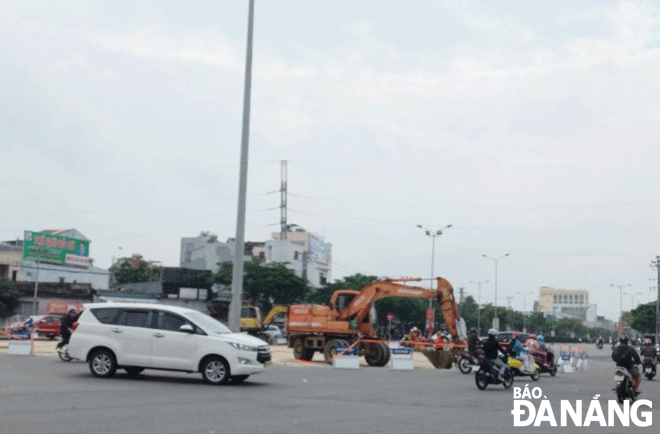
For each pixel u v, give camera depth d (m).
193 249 108.44
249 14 31.41
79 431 12.37
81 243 88.00
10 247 92.50
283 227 105.19
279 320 85.06
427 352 40.00
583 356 46.16
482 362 24.42
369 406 17.88
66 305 76.19
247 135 31.12
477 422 15.59
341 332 39.12
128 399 17.23
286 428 13.47
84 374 23.56
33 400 16.47
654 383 33.19
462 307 123.94
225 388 20.91
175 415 14.77
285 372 29.44
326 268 115.38
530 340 37.59
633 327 147.12
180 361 21.91
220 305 83.06
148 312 22.47
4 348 37.75
